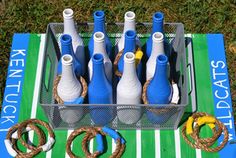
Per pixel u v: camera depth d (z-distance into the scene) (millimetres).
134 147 1329
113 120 1327
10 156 1307
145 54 1394
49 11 2006
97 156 1307
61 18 1989
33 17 1993
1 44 1895
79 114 1292
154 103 1275
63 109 1262
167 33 1429
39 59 1522
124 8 2004
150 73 1317
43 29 1958
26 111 1404
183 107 1246
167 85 1244
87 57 1414
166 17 1988
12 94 1438
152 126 1352
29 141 1340
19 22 1974
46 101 1317
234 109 1716
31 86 1459
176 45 1422
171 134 1354
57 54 1449
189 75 1470
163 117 1302
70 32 1340
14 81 1468
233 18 1980
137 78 1240
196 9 1993
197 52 1537
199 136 1352
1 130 1360
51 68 1395
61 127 1351
